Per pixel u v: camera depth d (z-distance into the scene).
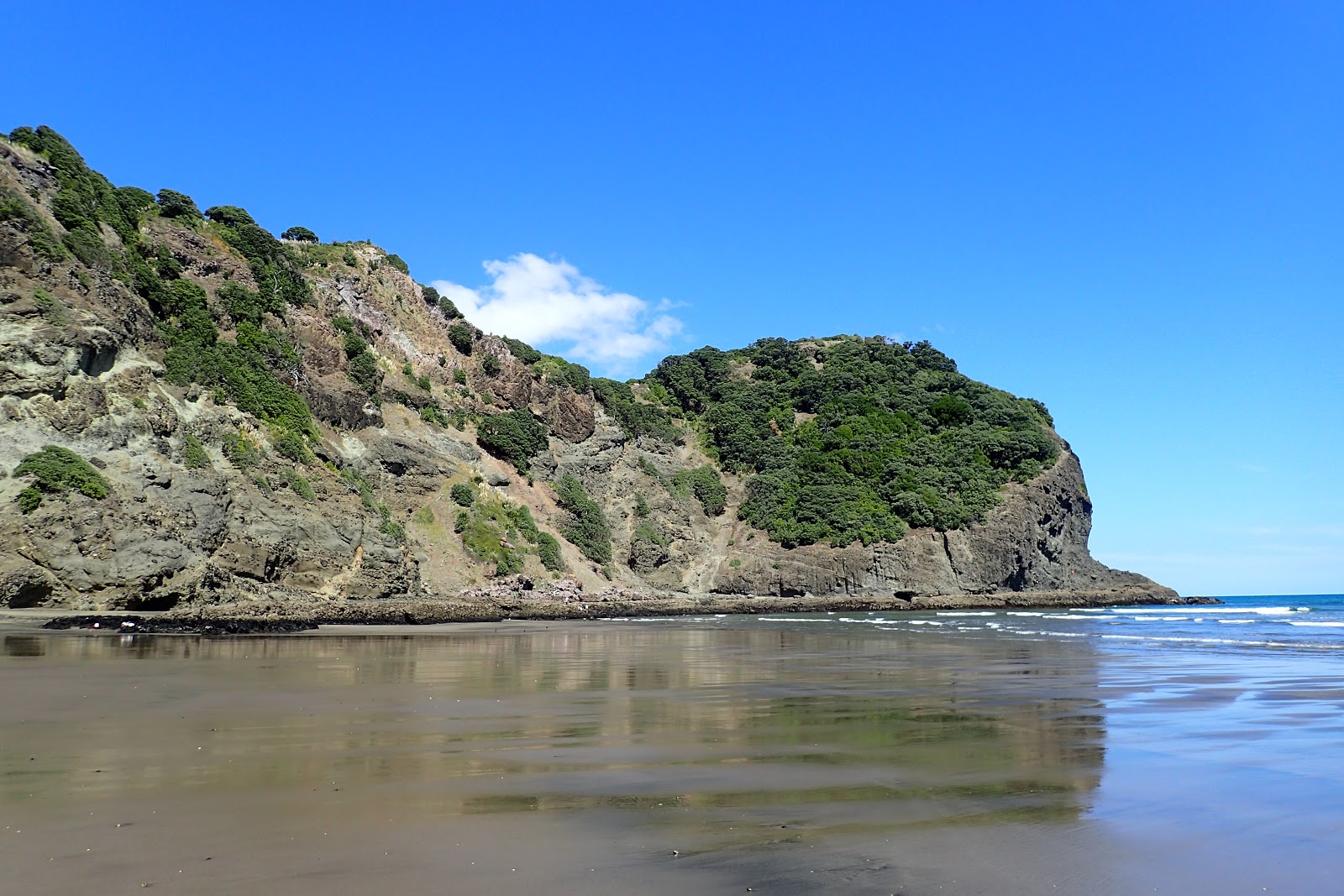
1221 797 10.36
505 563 75.38
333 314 81.88
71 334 51.41
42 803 9.53
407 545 69.38
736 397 123.62
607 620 68.25
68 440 48.66
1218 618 72.25
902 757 12.59
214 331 65.69
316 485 63.50
